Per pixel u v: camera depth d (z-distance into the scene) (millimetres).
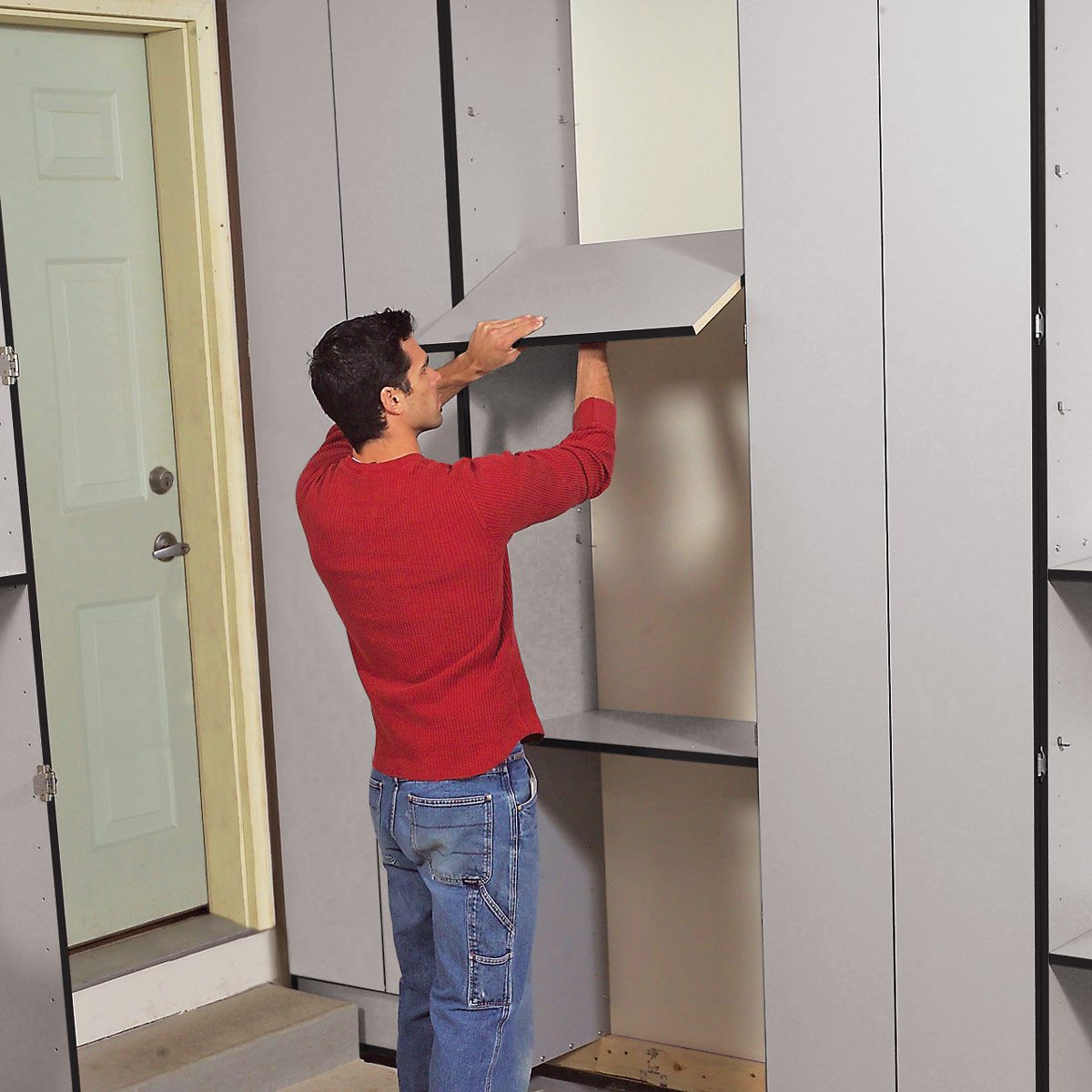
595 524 3193
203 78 3221
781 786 2570
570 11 3102
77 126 3201
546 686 3100
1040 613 2303
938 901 2443
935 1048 2477
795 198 2438
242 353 3318
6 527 2396
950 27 2273
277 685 3377
